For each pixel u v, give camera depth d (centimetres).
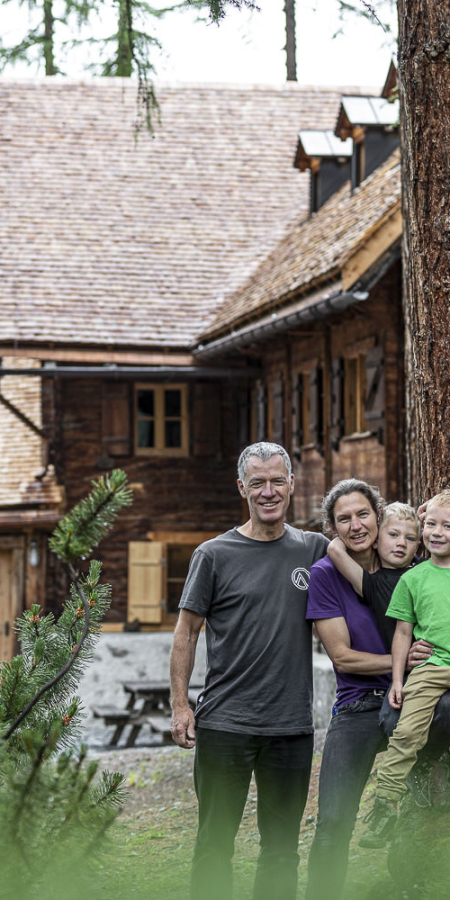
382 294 1226
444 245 562
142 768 990
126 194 1928
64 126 2027
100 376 1659
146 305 1731
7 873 373
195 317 1720
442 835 502
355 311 1287
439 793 543
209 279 1794
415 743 453
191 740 476
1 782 395
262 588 479
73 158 1977
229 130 2070
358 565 479
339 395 1370
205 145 2036
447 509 462
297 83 2170
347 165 1719
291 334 1414
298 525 1488
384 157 1555
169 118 2069
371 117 1530
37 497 1731
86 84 2111
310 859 447
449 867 458
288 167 2017
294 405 1530
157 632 1752
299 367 1520
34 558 1769
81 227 1859
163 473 1772
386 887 465
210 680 484
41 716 450
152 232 1869
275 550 487
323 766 465
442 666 455
